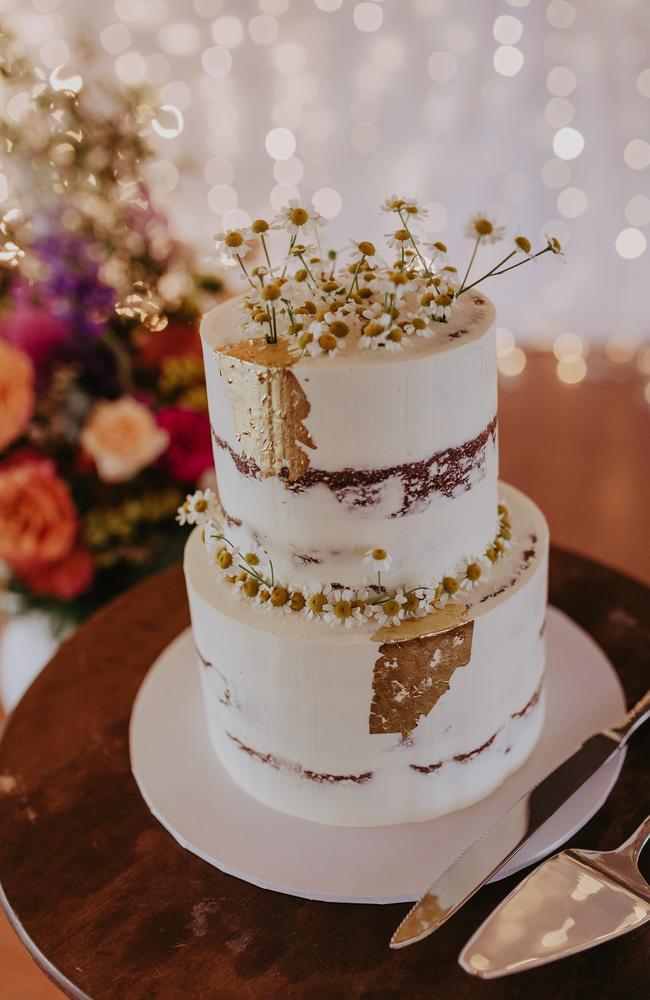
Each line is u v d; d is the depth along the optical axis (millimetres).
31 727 728
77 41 1161
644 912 543
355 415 556
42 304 892
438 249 599
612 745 656
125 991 553
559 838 602
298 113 1775
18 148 858
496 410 619
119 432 900
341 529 586
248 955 567
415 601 592
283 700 608
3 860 628
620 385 1513
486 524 631
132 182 896
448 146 1787
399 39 1697
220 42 1706
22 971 735
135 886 609
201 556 672
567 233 1812
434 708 605
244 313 624
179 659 776
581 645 764
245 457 590
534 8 1623
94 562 950
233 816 647
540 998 538
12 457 932
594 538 1208
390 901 587
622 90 1659
